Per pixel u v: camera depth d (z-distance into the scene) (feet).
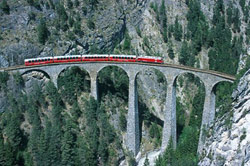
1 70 539.70
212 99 506.89
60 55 596.70
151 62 532.73
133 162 549.13
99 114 547.49
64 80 560.61
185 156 524.11
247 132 386.73
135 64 526.57
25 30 587.27
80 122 544.21
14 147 492.54
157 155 567.18
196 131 564.30
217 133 443.73
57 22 605.73
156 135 586.04
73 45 608.60
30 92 550.77
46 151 495.41
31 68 542.98
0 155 472.03
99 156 523.70
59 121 529.04
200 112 612.29
